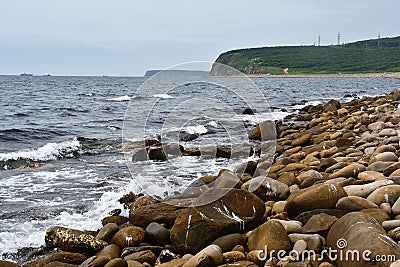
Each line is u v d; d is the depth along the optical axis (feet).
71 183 24.41
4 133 44.78
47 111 70.69
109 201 20.67
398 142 25.52
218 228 14.12
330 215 13.76
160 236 15.19
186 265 12.25
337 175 19.25
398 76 298.15
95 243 15.26
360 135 33.88
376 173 18.15
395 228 12.28
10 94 117.91
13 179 25.50
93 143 38.27
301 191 15.34
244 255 12.70
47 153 33.35
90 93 127.13
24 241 16.24
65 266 13.73
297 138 35.55
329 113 55.83
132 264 13.14
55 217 18.67
